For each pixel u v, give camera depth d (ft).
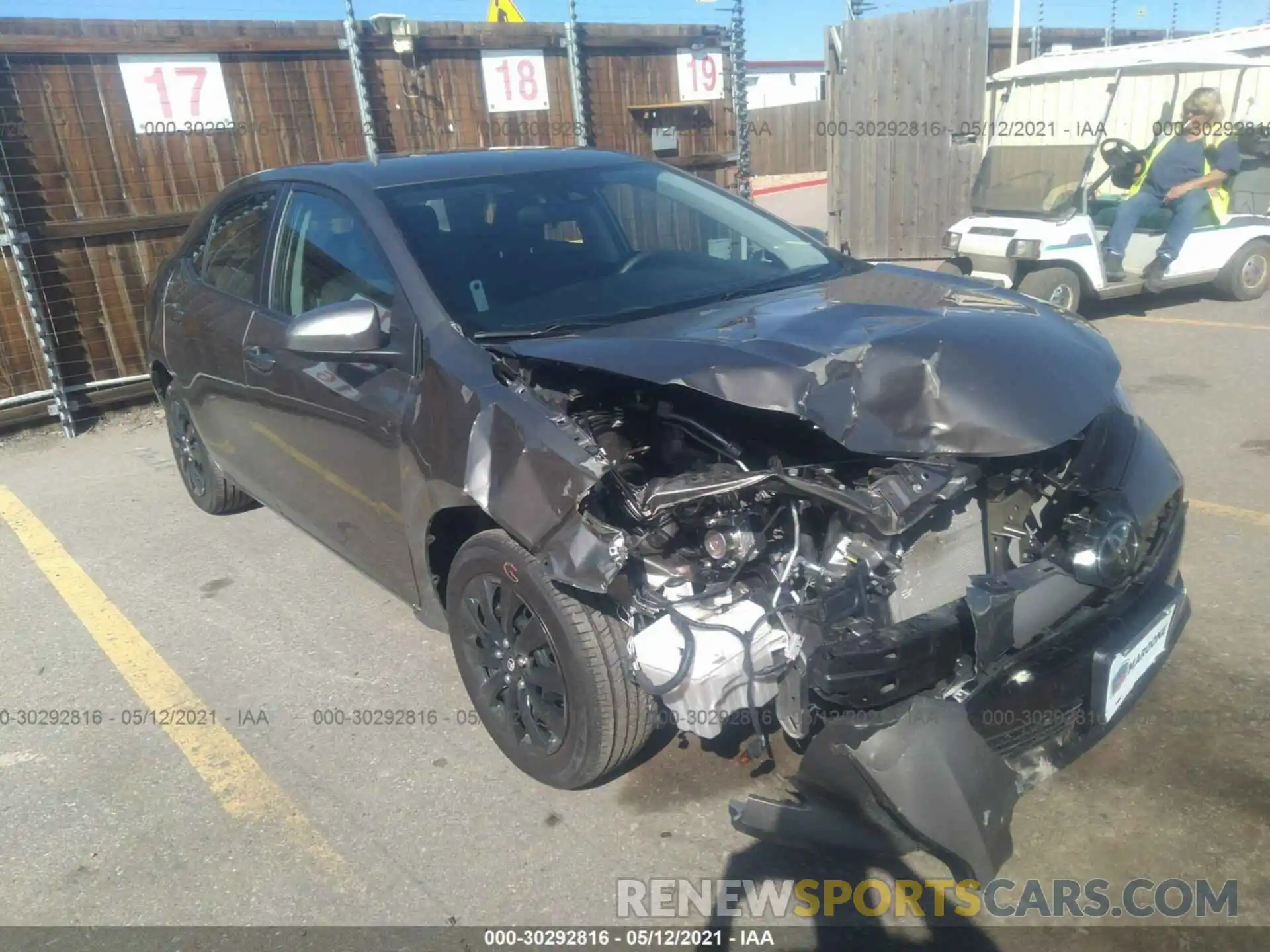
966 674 7.87
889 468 8.32
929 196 36.94
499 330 10.02
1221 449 17.26
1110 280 26.58
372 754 10.64
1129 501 8.75
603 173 13.10
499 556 9.21
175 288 15.64
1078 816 9.13
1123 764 9.71
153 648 13.10
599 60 28.19
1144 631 8.53
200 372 14.47
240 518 17.44
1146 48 39.14
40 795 10.29
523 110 27.50
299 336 9.87
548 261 11.22
